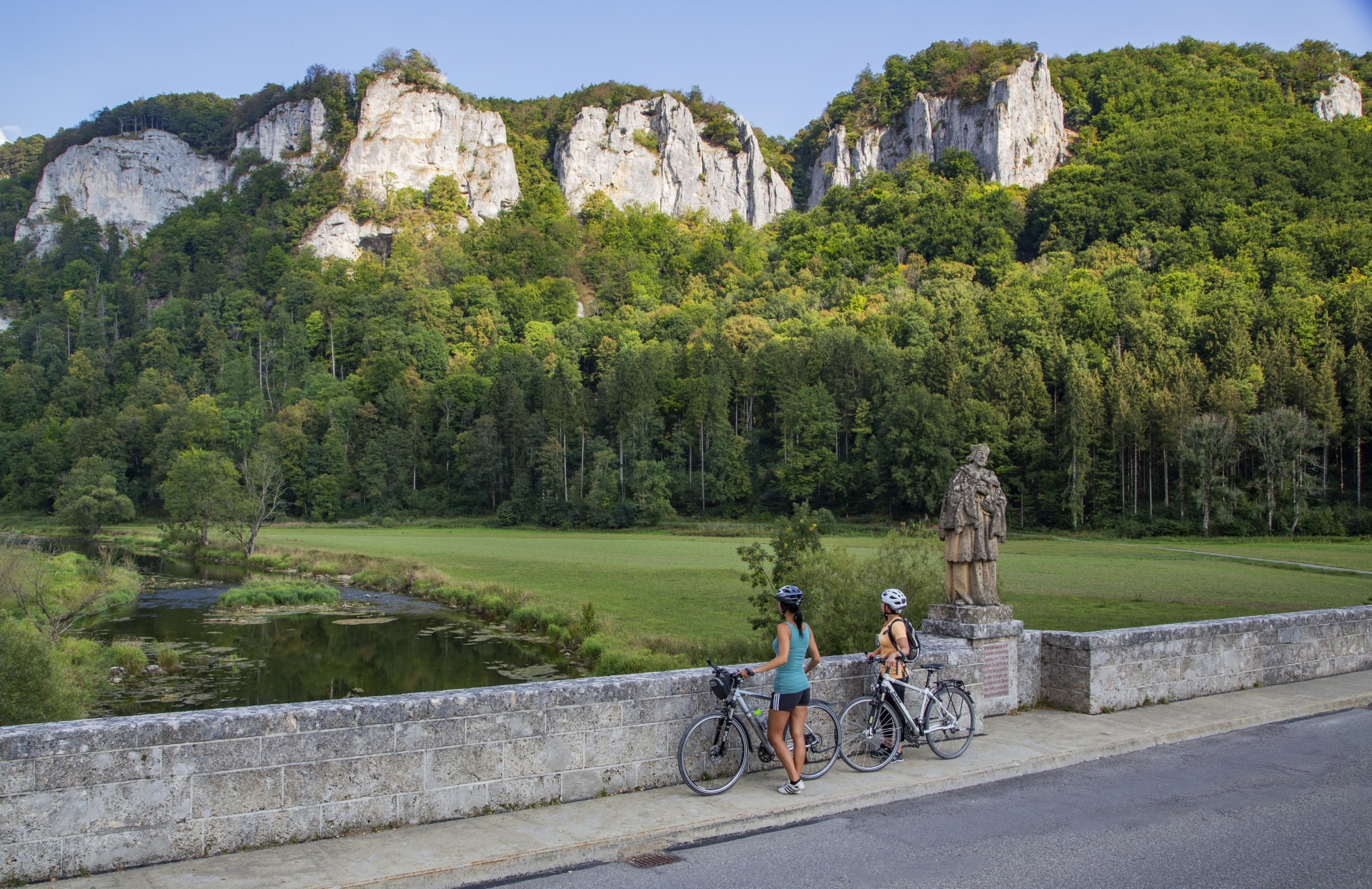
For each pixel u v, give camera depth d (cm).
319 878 690
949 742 1077
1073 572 5169
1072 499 8944
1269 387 9431
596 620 3434
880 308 17012
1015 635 1259
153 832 718
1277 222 16900
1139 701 1336
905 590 2314
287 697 2602
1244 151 19138
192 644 3481
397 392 14462
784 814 867
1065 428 9181
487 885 707
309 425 14075
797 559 2414
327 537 9306
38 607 3316
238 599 4525
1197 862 752
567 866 749
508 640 3547
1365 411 8831
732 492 11512
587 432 12962
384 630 3784
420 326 17688
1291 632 1557
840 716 1026
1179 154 19675
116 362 17788
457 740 836
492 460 12750
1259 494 8619
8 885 668
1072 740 1133
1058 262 17875
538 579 5106
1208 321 12044
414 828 809
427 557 6656
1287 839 809
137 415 14162
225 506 7394
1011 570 5353
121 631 3778
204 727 738
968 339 13638
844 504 11000
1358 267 14675
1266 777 1014
